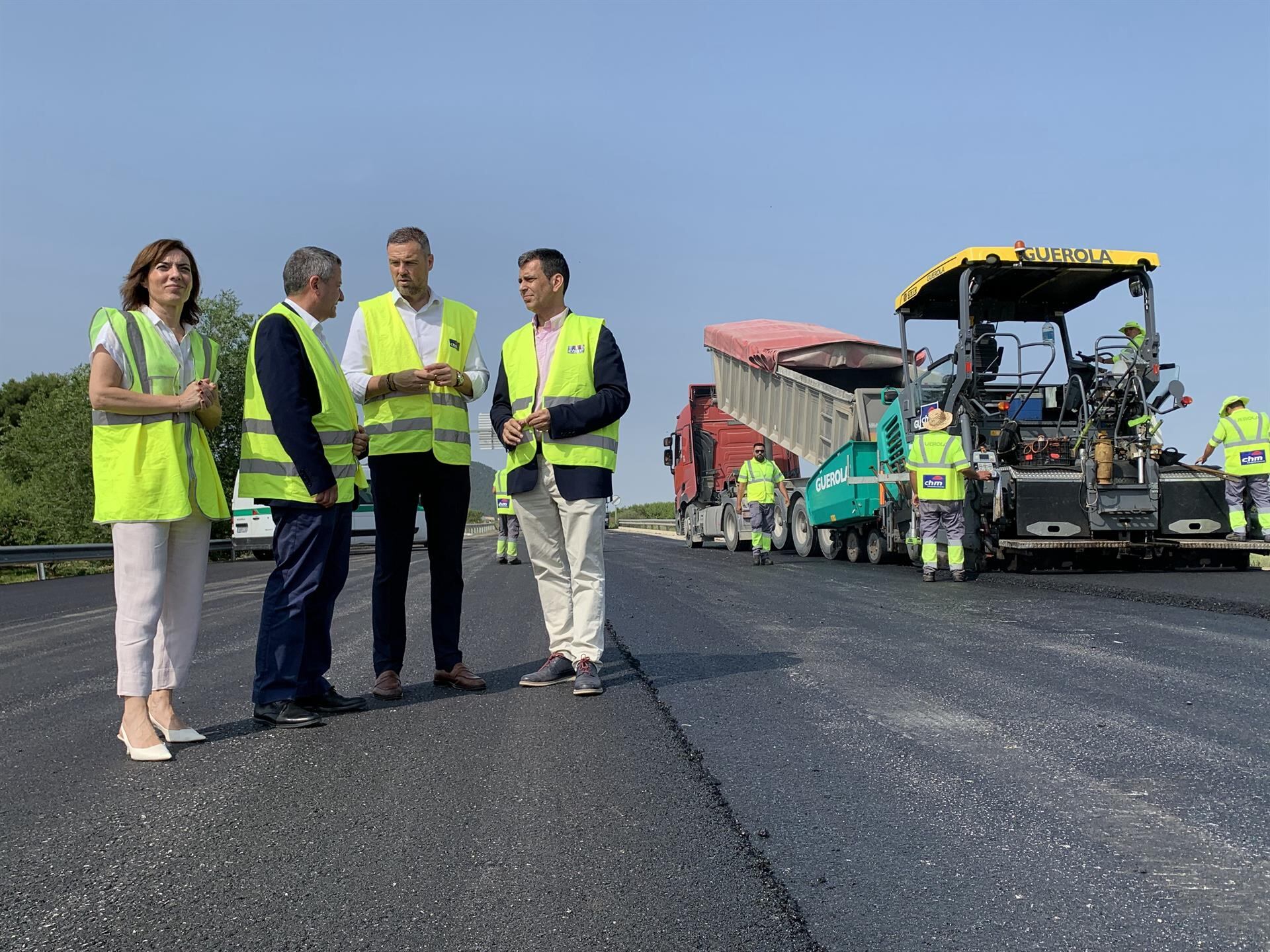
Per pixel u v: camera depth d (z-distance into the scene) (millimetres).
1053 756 3520
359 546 26609
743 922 2223
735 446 20734
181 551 4090
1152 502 10641
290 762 3680
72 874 2598
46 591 13922
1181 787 3146
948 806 3008
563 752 3695
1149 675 4930
